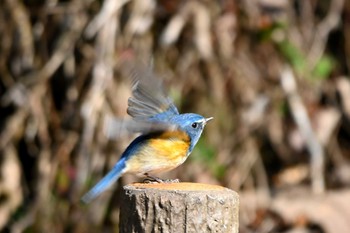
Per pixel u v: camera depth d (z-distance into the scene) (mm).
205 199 4922
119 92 11242
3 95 11664
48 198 11430
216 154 12031
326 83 13172
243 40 12375
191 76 11984
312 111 12836
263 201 12016
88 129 11156
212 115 12102
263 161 12641
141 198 4992
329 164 12977
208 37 11984
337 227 11438
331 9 13234
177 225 4914
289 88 12477
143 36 11609
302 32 12977
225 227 4961
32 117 11484
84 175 11320
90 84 11375
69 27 11492
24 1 11508
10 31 11453
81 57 11516
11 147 11578
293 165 12641
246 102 12328
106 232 11453
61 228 11398
